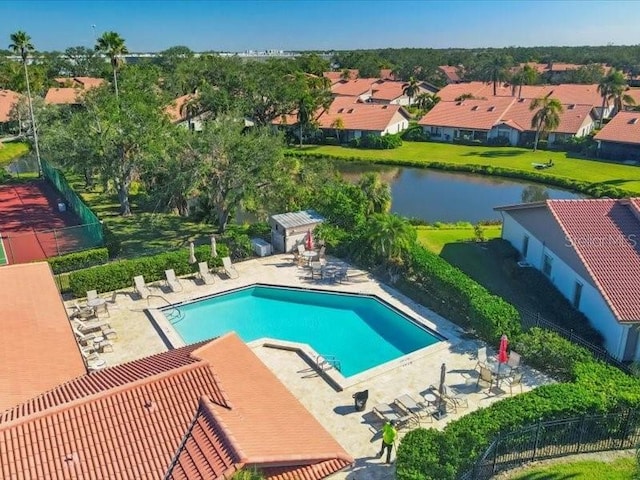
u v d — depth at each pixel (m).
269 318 30.03
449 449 16.75
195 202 46.34
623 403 19.31
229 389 17.11
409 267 33.22
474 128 90.44
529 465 18.64
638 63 183.25
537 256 34.38
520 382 22.97
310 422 17.33
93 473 14.10
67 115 65.38
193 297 31.17
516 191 63.62
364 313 30.42
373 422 20.86
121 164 45.50
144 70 85.44
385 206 41.62
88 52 180.62
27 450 14.31
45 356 20.28
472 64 176.50
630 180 63.69
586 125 88.69
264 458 14.35
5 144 81.25
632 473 18.17
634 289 25.91
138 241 40.28
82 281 30.73
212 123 38.03
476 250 39.34
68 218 47.66
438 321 28.55
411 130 95.31
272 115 90.00
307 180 42.97
